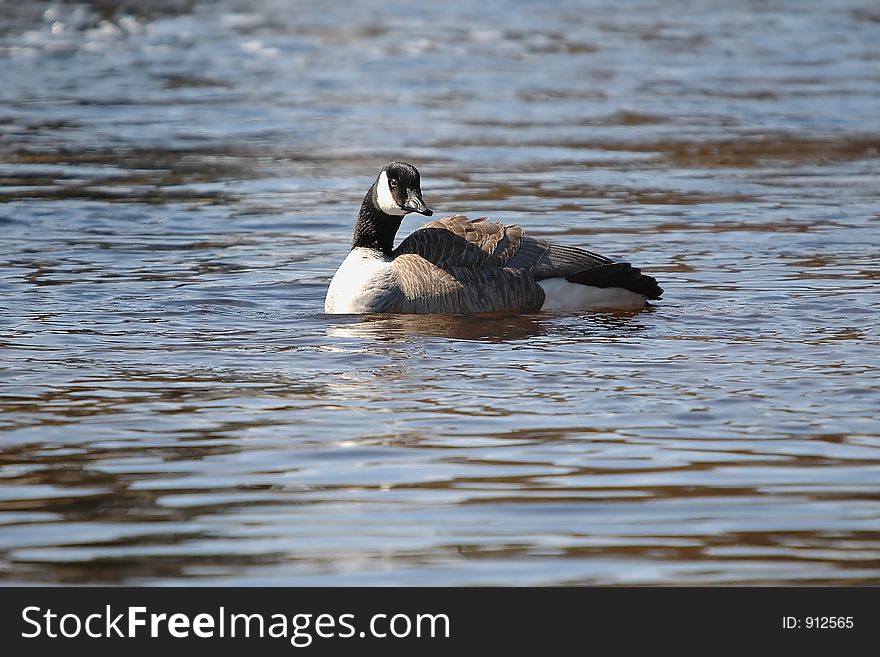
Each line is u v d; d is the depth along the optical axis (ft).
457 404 45.11
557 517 34.96
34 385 47.57
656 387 47.16
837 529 34.04
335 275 61.16
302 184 92.99
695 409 44.42
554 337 55.01
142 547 33.19
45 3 191.11
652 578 31.40
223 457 39.68
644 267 69.46
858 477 37.76
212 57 151.33
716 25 176.35
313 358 51.67
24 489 37.09
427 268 59.82
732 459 39.40
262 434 41.93
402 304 59.52
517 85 134.92
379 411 44.39
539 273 60.03
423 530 34.17
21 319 58.18
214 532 34.12
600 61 149.07
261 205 86.53
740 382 47.73
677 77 139.74
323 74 140.87
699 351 52.47
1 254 72.38
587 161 101.35
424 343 54.03
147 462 39.29
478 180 94.32
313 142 107.96
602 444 40.88
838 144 107.76
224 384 47.78
